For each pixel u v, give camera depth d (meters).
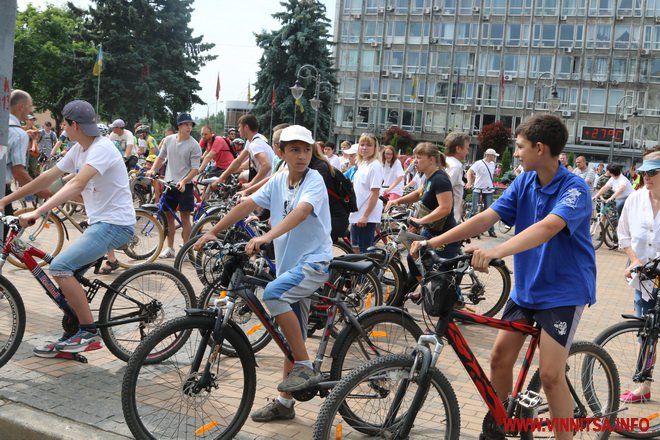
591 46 56.97
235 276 3.71
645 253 4.54
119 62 38.75
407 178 17.52
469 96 60.16
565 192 3.20
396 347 4.01
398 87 61.81
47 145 17.70
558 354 3.22
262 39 46.91
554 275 3.26
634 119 55.94
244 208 3.98
